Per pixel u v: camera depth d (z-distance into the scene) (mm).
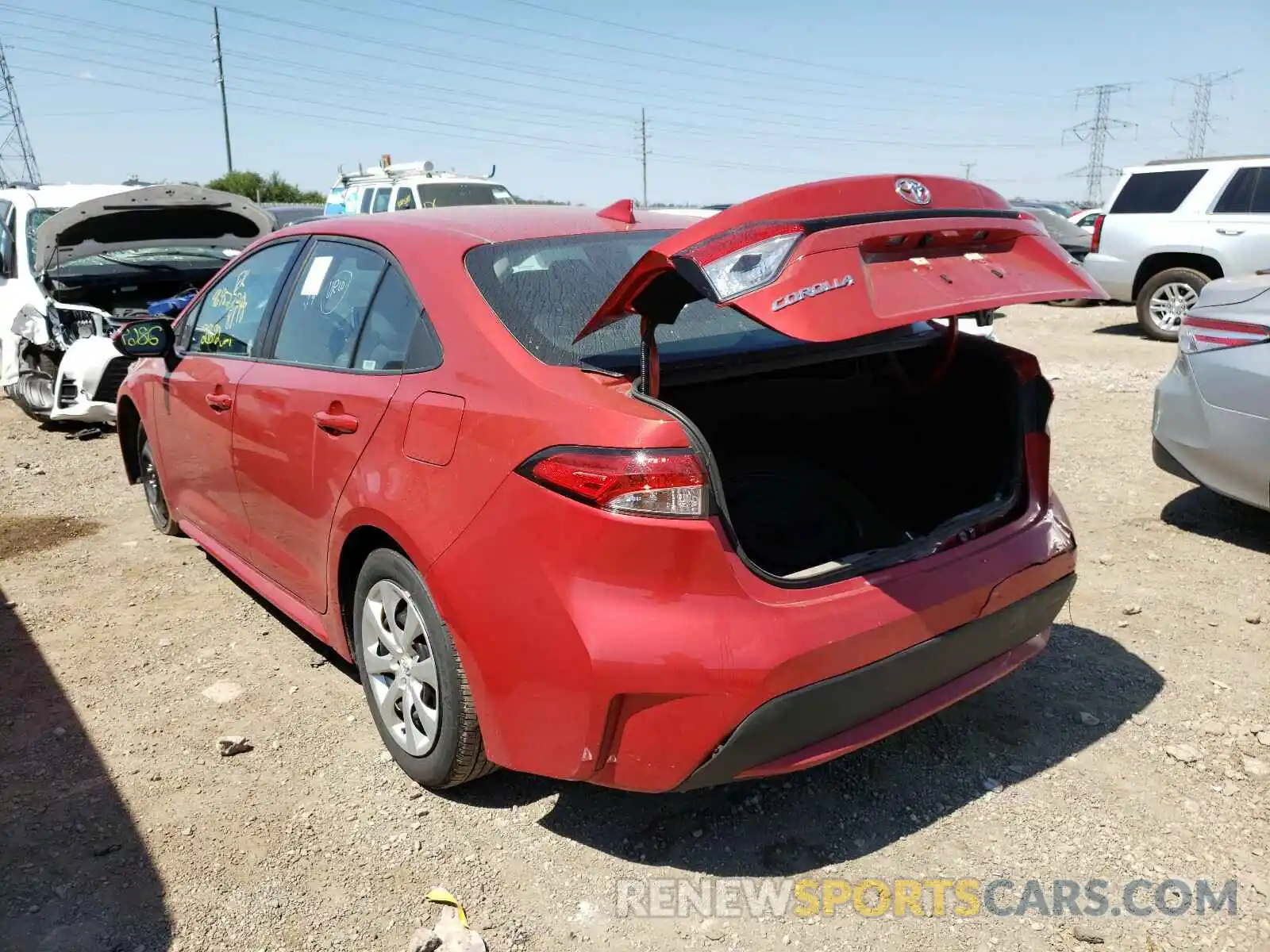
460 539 2562
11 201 8367
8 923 2459
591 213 3527
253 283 3920
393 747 3051
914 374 3422
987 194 2607
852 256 2182
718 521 2303
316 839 2785
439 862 2693
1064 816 2863
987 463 3168
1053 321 13734
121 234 7602
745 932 2449
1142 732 3273
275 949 2393
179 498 4559
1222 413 4531
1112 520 5297
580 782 2951
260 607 4344
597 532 2291
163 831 2824
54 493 6062
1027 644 3096
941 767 3104
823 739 2479
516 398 2508
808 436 3531
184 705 3518
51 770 3125
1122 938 2414
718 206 15141
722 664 2268
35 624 4203
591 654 2311
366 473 2902
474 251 2969
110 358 7102
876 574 2537
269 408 3432
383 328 3047
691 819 2873
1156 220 11500
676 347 2789
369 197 15023
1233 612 4156
